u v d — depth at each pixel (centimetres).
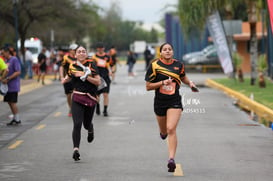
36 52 7544
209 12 4203
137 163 1469
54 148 1719
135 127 2177
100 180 1273
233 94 3581
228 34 4738
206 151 1645
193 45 7262
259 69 3803
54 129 2148
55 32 7625
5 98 2294
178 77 1358
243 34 6712
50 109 2925
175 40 7288
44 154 1619
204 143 1788
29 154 1622
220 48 4181
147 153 1614
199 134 1984
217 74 6506
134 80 5544
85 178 1296
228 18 4784
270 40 4791
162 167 1416
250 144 1767
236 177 1300
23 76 5891
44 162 1498
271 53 4788
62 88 4556
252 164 1453
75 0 6794
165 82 1336
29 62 5931
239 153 1611
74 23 6919
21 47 6353
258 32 6800
